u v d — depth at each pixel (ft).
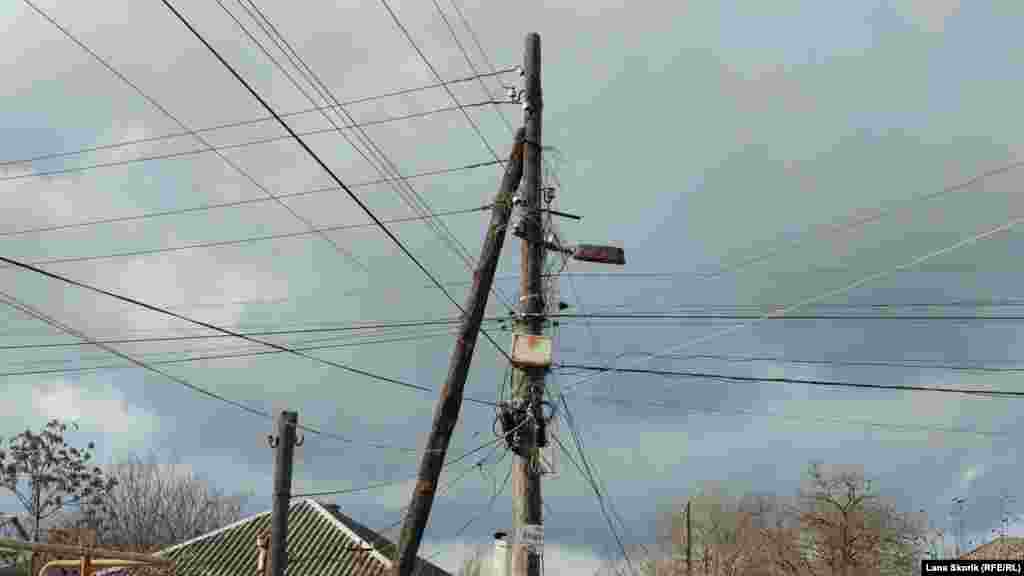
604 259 55.47
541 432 51.65
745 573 168.14
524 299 53.47
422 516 46.39
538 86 56.13
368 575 95.66
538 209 54.34
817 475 161.68
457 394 47.98
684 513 174.91
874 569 155.12
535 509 50.26
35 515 132.67
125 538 140.36
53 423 135.85
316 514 106.32
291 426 59.98
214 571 96.32
